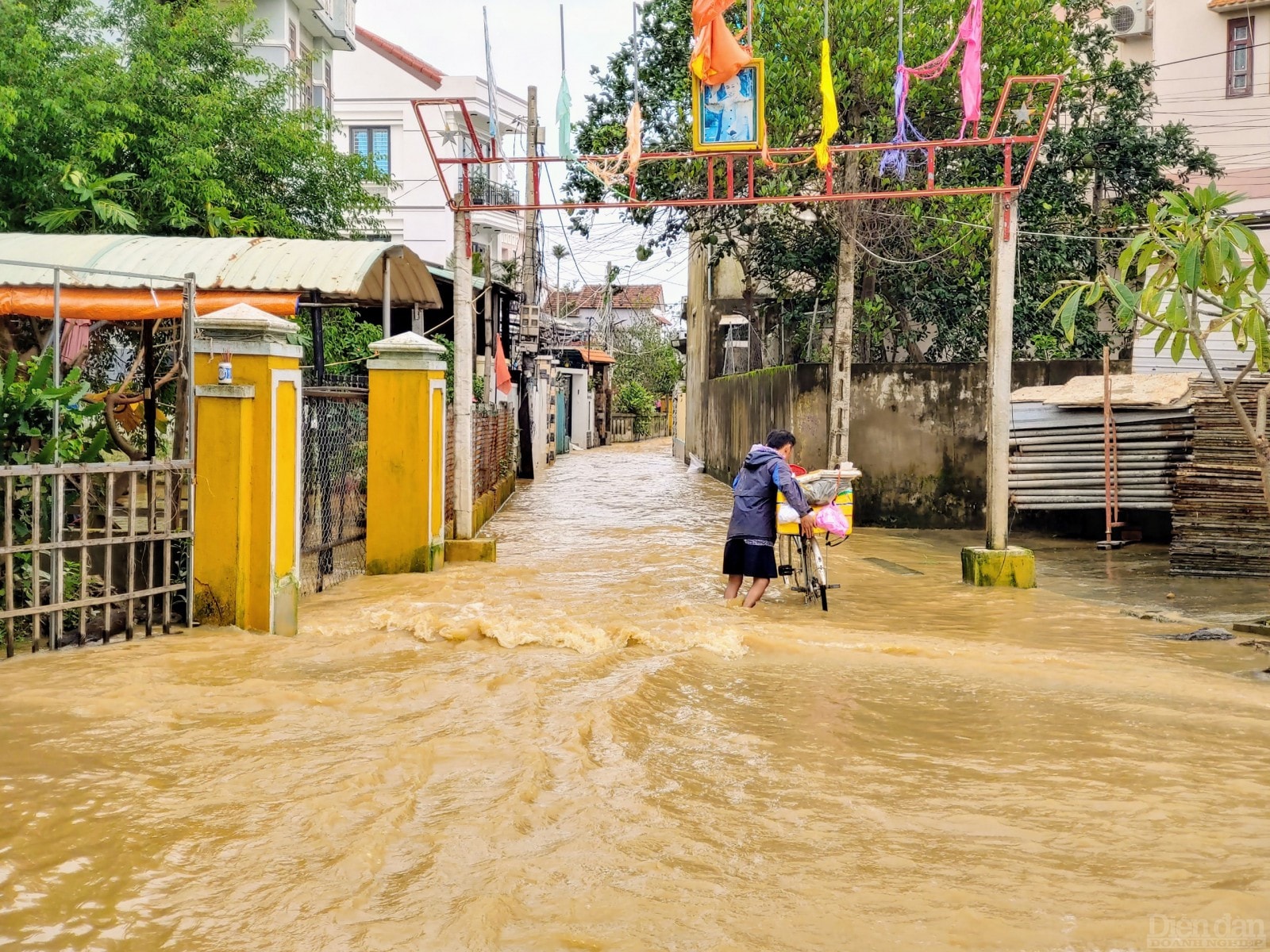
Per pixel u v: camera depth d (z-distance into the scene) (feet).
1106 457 44.29
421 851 12.34
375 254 34.83
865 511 53.42
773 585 34.55
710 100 33.45
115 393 28.27
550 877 11.75
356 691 19.15
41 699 17.94
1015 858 12.67
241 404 23.45
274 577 23.91
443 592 31.01
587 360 142.61
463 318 38.17
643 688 19.95
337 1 79.00
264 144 50.16
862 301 64.18
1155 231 27.14
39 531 20.98
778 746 17.12
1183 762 16.65
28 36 41.83
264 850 12.25
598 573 36.63
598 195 64.39
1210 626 28.48
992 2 49.26
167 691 18.74
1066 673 22.62
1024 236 64.59
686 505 64.75
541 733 16.75
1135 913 11.16
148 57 46.50
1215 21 82.38
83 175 42.32
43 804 13.50
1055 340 65.26
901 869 12.29
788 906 11.20
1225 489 37.86
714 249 79.15
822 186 53.36
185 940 10.28
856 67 48.62
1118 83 69.41
